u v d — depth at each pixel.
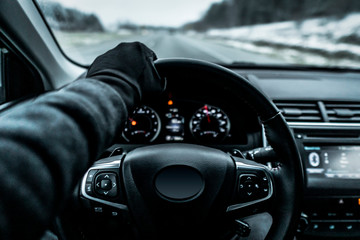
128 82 0.48
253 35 25.38
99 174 0.94
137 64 0.52
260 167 0.94
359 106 1.60
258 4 42.00
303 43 12.12
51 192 0.27
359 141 1.48
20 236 0.23
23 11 1.23
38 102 0.34
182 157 0.91
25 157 0.26
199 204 0.88
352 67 2.30
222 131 1.44
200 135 1.46
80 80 0.43
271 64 2.29
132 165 0.92
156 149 0.94
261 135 1.37
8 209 0.23
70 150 0.30
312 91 1.76
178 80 1.35
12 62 1.41
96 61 0.53
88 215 0.97
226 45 16.50
